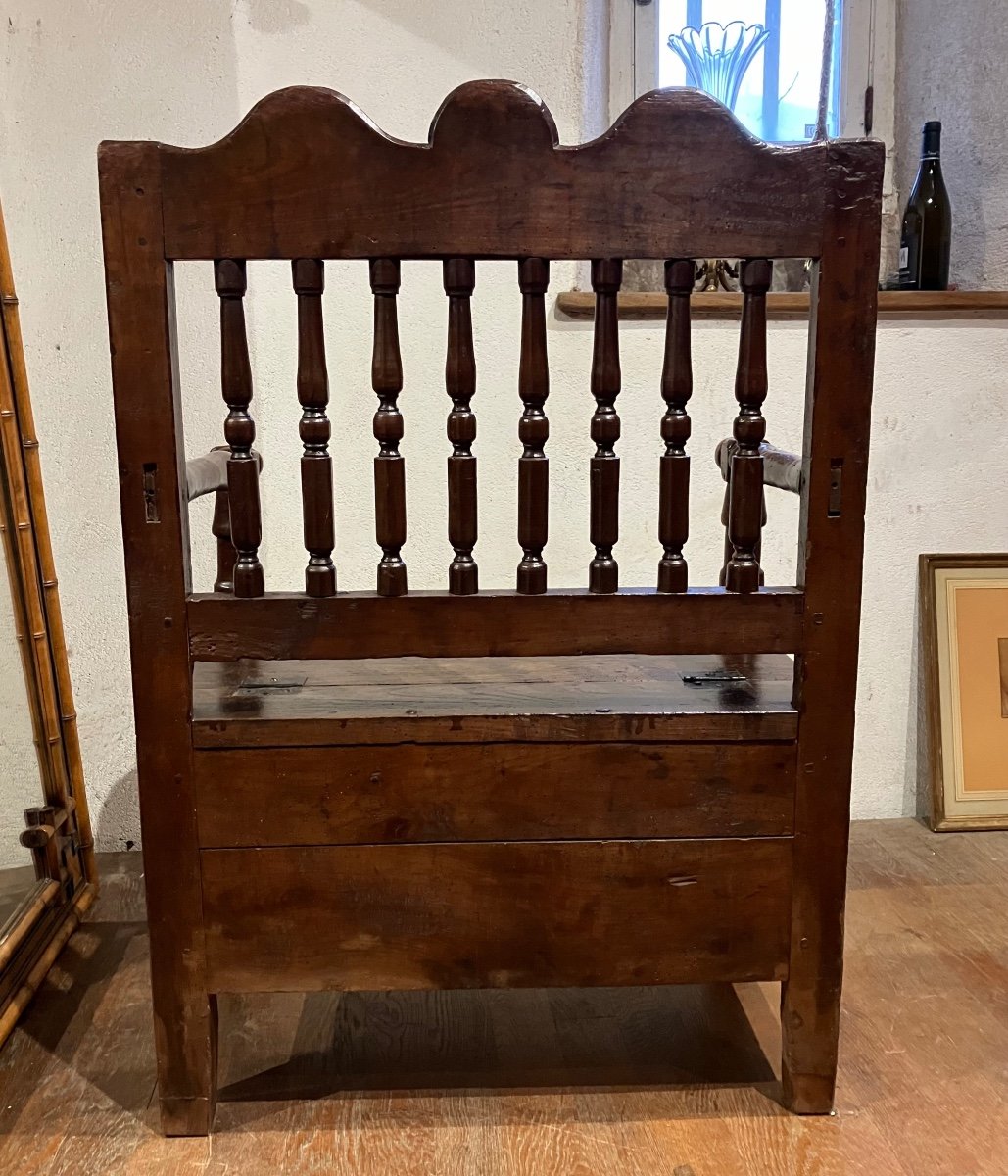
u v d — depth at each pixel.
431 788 0.91
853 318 0.84
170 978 0.92
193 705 0.93
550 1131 0.95
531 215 0.83
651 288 1.65
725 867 0.93
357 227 0.82
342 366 1.51
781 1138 0.94
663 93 0.81
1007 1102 0.99
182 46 1.41
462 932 0.93
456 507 0.88
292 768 0.90
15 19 1.38
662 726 0.90
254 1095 1.01
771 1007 1.17
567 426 1.55
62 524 1.51
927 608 1.63
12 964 1.18
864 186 0.82
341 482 1.54
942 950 1.28
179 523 0.86
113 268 0.82
